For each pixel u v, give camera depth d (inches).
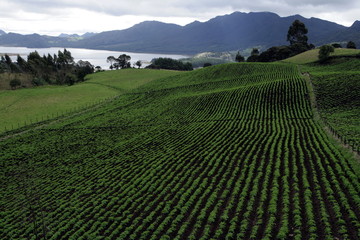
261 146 1772.9
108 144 2386.8
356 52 4586.6
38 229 1261.1
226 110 2886.3
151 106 3641.7
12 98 4362.7
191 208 1213.7
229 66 4997.5
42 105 4087.1
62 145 2506.2
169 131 2503.7
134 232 1103.0
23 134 2938.0
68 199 1507.1
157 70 7421.3
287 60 5260.8
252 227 1011.3
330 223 948.6
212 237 1007.6
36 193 1647.4
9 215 1429.6
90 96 4665.4
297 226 964.6
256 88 3319.4
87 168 1915.6
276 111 2576.3
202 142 2069.4
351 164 1293.1
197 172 1546.5
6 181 1892.2
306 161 1448.1
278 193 1189.1
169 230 1071.0
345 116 2103.8
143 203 1312.7
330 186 1157.1
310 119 2215.8
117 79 6274.6
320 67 4188.0
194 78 4864.7
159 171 1649.9
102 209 1318.9
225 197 1238.9
